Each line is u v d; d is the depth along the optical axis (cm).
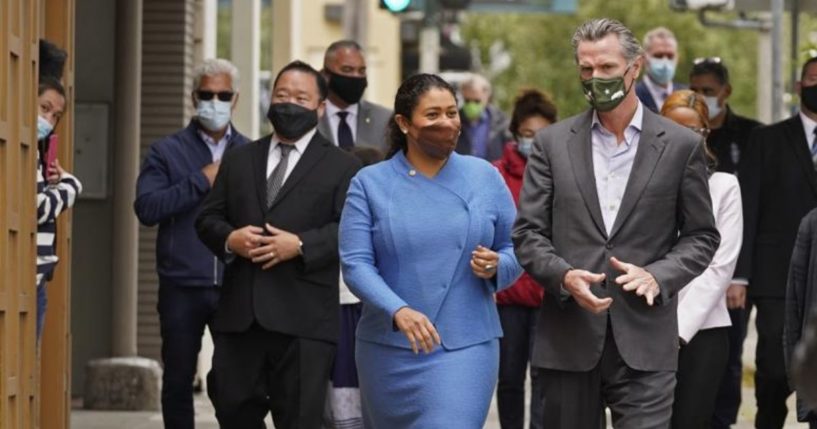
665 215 862
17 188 937
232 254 999
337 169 1011
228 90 1165
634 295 858
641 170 861
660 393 857
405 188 859
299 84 1007
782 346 1172
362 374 870
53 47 1027
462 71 3145
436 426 845
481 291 861
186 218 1157
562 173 864
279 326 989
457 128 852
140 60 1527
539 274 848
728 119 1308
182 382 1159
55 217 1009
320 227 1005
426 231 853
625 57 852
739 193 1002
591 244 859
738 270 1169
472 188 864
